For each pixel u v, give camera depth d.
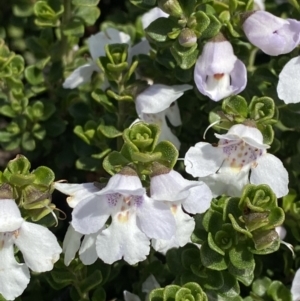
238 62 0.33
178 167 0.36
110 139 0.37
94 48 0.37
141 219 0.30
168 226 0.30
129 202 0.30
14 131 0.38
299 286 0.32
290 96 0.33
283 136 0.36
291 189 0.35
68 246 0.31
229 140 0.32
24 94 0.38
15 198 0.30
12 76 0.37
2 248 0.30
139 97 0.34
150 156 0.30
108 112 0.37
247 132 0.31
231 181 0.32
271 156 0.32
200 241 0.32
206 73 0.33
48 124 0.38
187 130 0.37
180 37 0.33
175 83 0.35
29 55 0.42
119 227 0.30
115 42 0.37
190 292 0.31
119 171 0.30
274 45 0.32
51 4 0.38
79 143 0.37
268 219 0.31
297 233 0.34
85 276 0.33
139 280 0.35
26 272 0.30
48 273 0.33
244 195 0.31
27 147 0.38
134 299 0.34
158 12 0.38
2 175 0.30
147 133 0.30
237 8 0.34
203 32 0.33
